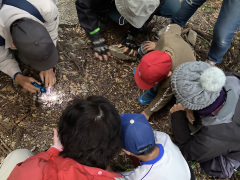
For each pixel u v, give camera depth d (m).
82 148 0.95
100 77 2.06
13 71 1.75
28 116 1.82
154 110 1.81
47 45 1.30
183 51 1.55
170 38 1.61
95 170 0.98
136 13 1.55
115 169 1.73
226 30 1.73
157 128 1.95
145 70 1.42
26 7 1.39
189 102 1.16
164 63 1.40
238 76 1.38
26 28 1.24
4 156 1.65
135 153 1.16
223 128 1.18
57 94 1.92
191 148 1.38
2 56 1.64
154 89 1.86
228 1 1.61
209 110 1.17
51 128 1.80
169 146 1.27
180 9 2.12
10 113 1.79
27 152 1.37
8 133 1.73
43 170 0.96
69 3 2.27
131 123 1.18
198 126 1.56
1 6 1.38
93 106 0.95
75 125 0.92
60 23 2.14
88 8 1.80
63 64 2.03
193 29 2.46
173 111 1.67
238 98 1.16
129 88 2.06
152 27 2.40
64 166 0.94
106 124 0.93
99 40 2.06
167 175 1.14
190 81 1.14
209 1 2.75
